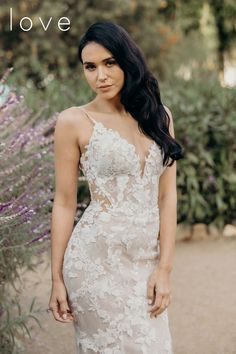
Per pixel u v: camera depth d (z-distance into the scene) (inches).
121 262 102.3
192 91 283.3
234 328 170.7
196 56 516.1
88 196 262.1
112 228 102.1
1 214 122.2
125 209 103.0
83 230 103.8
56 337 165.8
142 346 100.8
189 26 557.9
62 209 106.0
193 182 269.4
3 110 142.0
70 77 431.2
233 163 279.4
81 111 105.9
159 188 109.2
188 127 270.5
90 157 104.2
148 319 102.3
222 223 282.0
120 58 102.7
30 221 135.7
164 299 102.3
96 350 102.8
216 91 286.2
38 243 146.8
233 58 586.9
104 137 103.5
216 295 197.8
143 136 106.7
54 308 104.9
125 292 101.7
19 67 416.5
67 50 440.8
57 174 106.1
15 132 146.8
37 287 196.4
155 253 105.3
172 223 106.3
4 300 140.3
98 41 101.4
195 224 281.7
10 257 139.4
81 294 102.4
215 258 242.5
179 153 106.8
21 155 144.8
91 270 102.0
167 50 485.1
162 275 103.0
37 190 154.2
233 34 579.2
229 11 568.1
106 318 101.5
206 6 556.4
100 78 102.1
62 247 105.5
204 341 163.2
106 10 443.8
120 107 107.7
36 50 424.5
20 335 162.1
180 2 553.9
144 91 106.1
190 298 195.6
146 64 106.1
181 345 161.3
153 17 485.1
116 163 102.7
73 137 104.7
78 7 435.5
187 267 230.4
